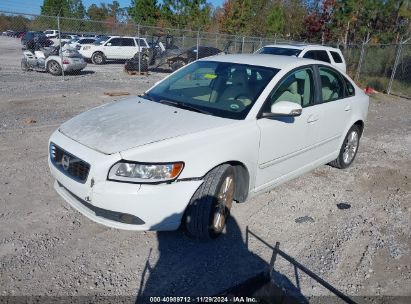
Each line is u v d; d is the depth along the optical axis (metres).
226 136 3.34
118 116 3.58
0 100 9.02
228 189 3.43
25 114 7.73
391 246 3.59
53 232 3.41
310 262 3.25
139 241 3.36
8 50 27.84
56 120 7.36
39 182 4.38
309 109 4.32
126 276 2.92
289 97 4.07
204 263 3.12
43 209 3.79
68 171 3.16
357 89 5.46
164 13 33.50
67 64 14.88
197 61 4.75
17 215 3.63
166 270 3.01
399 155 6.75
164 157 2.99
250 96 3.79
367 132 8.53
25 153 5.30
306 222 3.92
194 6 33.16
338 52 12.67
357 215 4.19
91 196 2.95
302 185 4.91
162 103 3.95
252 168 3.63
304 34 28.42
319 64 4.64
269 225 3.80
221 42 22.23
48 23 17.69
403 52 17.88
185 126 3.34
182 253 3.24
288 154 4.11
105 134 3.21
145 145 3.01
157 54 18.61
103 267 3.00
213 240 3.45
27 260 3.01
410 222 4.12
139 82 14.54
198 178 3.13
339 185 5.04
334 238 3.66
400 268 3.26
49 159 3.46
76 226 3.53
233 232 3.61
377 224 4.02
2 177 4.43
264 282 2.66
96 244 3.28
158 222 3.03
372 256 3.41
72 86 12.25
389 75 18.53
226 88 3.99
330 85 4.86
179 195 3.04
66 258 3.07
